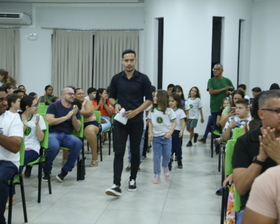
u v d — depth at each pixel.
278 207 1.14
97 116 5.32
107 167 4.96
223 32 7.91
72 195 3.62
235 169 1.89
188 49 7.83
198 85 7.88
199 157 5.72
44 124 3.53
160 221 2.93
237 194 2.01
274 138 1.60
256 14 8.51
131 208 3.24
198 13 7.75
